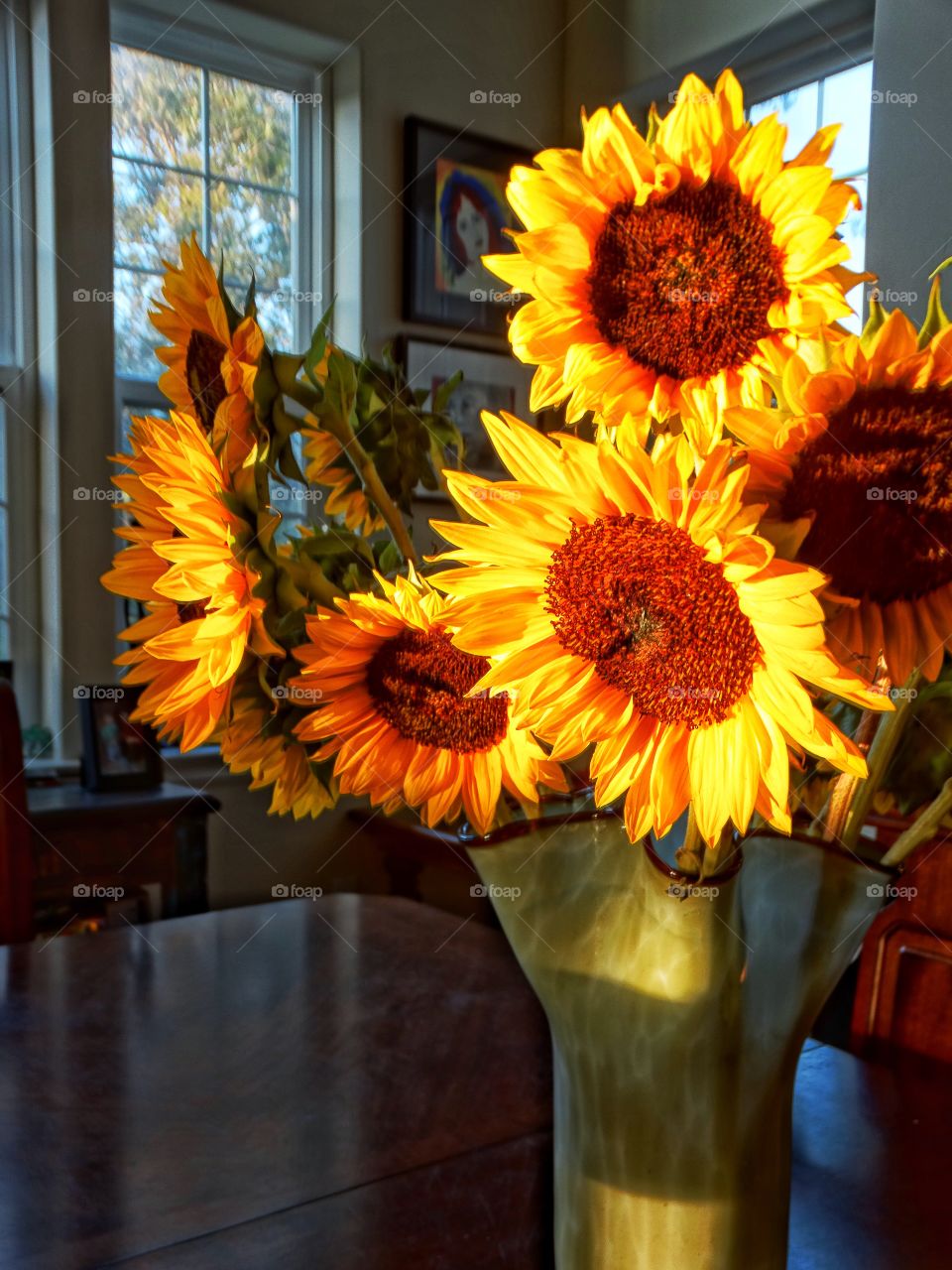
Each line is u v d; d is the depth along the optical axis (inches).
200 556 15.7
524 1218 23.6
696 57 103.0
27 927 51.7
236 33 99.7
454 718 16.4
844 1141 27.9
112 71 95.3
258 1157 26.1
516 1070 31.4
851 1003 54.5
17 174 91.4
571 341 14.3
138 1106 28.9
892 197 74.7
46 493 92.2
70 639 92.3
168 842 82.1
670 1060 16.7
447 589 14.2
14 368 91.8
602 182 13.8
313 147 105.8
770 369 13.6
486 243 111.9
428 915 47.8
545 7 116.3
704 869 15.9
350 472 19.7
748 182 13.5
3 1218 23.3
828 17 93.8
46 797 80.7
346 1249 22.4
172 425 15.8
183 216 99.9
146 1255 22.0
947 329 11.7
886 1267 21.9
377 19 104.7
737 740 13.7
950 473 12.6
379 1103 29.2
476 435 109.5
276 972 40.0
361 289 104.3
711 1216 17.1
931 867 37.8
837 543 13.2
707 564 13.0
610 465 12.6
